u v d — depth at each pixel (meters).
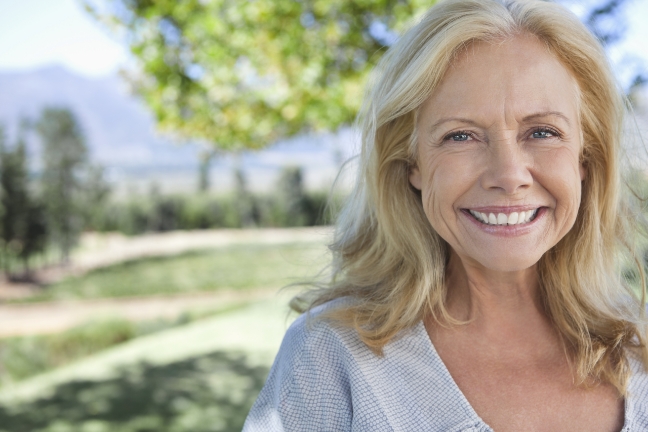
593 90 1.24
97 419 6.74
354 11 5.45
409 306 1.30
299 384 1.31
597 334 1.32
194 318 16.50
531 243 1.17
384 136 1.32
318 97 5.88
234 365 8.66
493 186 1.15
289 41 5.92
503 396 1.25
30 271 31.30
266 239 37.25
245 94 6.66
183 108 7.36
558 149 1.17
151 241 37.78
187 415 6.72
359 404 1.24
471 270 1.31
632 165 1.44
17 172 31.44
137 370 8.72
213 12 6.01
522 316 1.32
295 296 1.57
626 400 1.23
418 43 1.22
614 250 1.40
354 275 1.45
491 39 1.16
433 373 1.25
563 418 1.23
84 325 15.52
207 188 46.12
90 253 34.53
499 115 1.14
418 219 1.35
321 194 40.47
